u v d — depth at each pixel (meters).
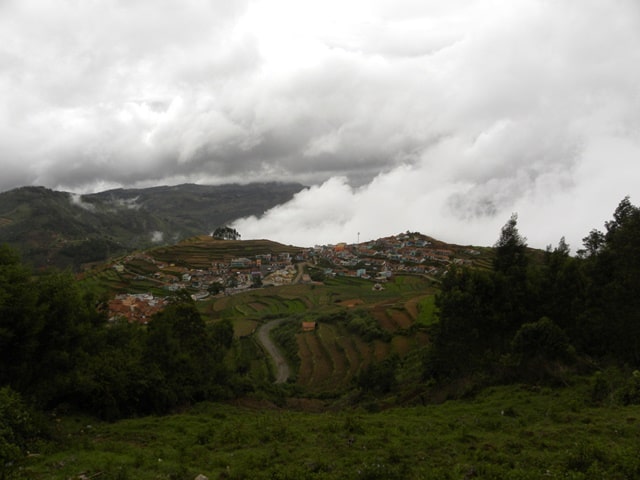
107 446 17.61
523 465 13.62
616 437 16.02
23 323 23.25
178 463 15.48
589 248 50.91
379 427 20.06
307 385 58.75
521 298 37.84
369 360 60.75
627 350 32.41
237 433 19.22
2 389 18.34
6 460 14.68
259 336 94.75
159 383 29.62
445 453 15.51
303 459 15.23
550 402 23.70
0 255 27.38
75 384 24.92
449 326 36.78
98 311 45.41
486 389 29.33
